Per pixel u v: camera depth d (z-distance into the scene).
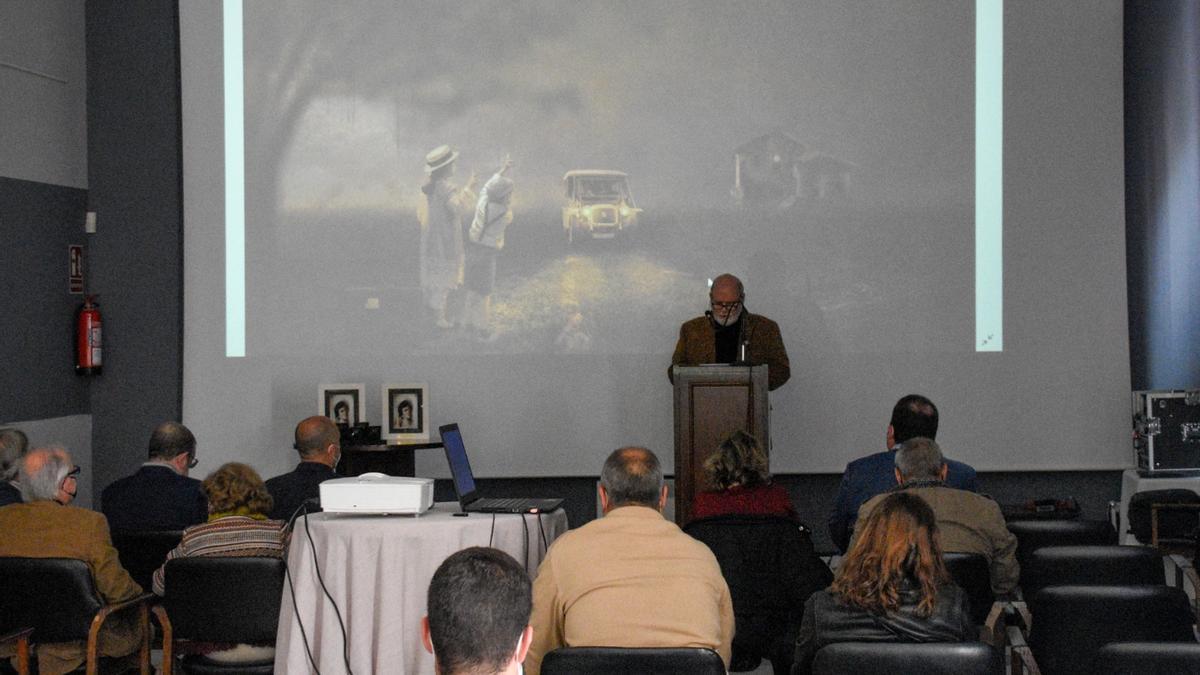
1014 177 6.46
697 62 6.55
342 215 6.62
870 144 6.51
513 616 1.82
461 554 1.87
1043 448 6.47
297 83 6.62
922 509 2.89
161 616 3.91
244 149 6.63
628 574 2.93
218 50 6.63
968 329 6.48
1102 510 6.53
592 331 6.57
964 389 6.48
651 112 6.56
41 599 3.71
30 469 3.99
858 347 6.51
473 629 1.79
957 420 6.49
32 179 6.34
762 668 3.95
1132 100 6.48
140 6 6.67
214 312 6.65
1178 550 4.96
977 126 6.48
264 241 6.63
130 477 4.65
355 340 6.62
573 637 2.92
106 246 6.69
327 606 3.54
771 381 6.00
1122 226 6.42
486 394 6.59
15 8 6.20
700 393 5.31
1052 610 3.01
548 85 6.58
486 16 6.59
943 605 2.84
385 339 6.62
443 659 1.81
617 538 2.98
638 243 6.56
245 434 6.64
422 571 3.54
